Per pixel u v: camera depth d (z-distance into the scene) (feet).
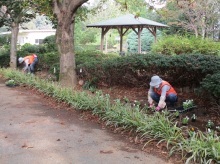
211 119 17.62
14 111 20.95
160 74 24.11
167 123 14.97
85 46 87.92
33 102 24.02
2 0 43.65
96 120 18.28
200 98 20.98
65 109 21.40
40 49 56.34
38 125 17.38
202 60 20.71
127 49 80.53
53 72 35.96
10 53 49.52
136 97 24.06
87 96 22.08
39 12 44.86
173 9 61.62
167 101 20.17
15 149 13.51
